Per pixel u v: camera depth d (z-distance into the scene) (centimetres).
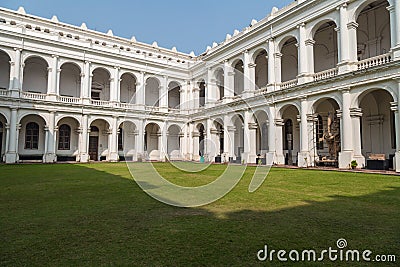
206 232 499
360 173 1633
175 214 627
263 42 2872
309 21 2430
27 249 423
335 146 2356
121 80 4062
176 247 427
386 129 2344
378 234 489
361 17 2525
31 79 3544
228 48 3303
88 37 4047
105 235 485
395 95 1797
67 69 3812
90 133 3841
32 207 705
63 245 439
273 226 536
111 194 892
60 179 1334
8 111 3031
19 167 2255
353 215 620
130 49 4344
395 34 1820
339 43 2153
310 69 2412
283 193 911
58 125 3603
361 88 1989
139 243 445
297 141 3025
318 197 838
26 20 3594
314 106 2342
